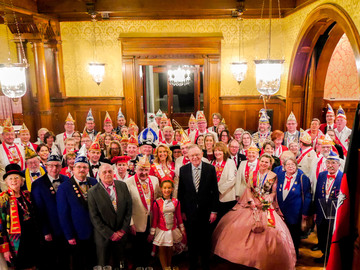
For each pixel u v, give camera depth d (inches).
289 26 319.9
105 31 348.2
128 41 348.5
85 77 358.0
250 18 338.3
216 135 248.5
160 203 146.0
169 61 353.1
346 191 85.6
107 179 132.0
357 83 348.8
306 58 297.4
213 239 161.9
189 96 456.8
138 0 297.1
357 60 192.5
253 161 169.3
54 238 139.2
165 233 145.0
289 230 158.6
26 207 137.9
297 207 155.7
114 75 358.3
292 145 190.1
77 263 137.1
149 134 239.1
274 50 344.2
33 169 165.9
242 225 151.9
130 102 361.1
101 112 363.9
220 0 296.0
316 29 268.4
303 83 310.5
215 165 172.7
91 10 297.1
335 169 149.1
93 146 165.9
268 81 213.2
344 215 86.3
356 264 84.4
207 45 347.9
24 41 323.0
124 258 147.3
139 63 354.9
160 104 482.0
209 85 355.9
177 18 341.1
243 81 356.5
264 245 142.6
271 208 153.6
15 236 134.0
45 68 319.9
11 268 137.6
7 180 133.7
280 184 159.0
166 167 174.4
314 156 192.1
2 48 342.0
